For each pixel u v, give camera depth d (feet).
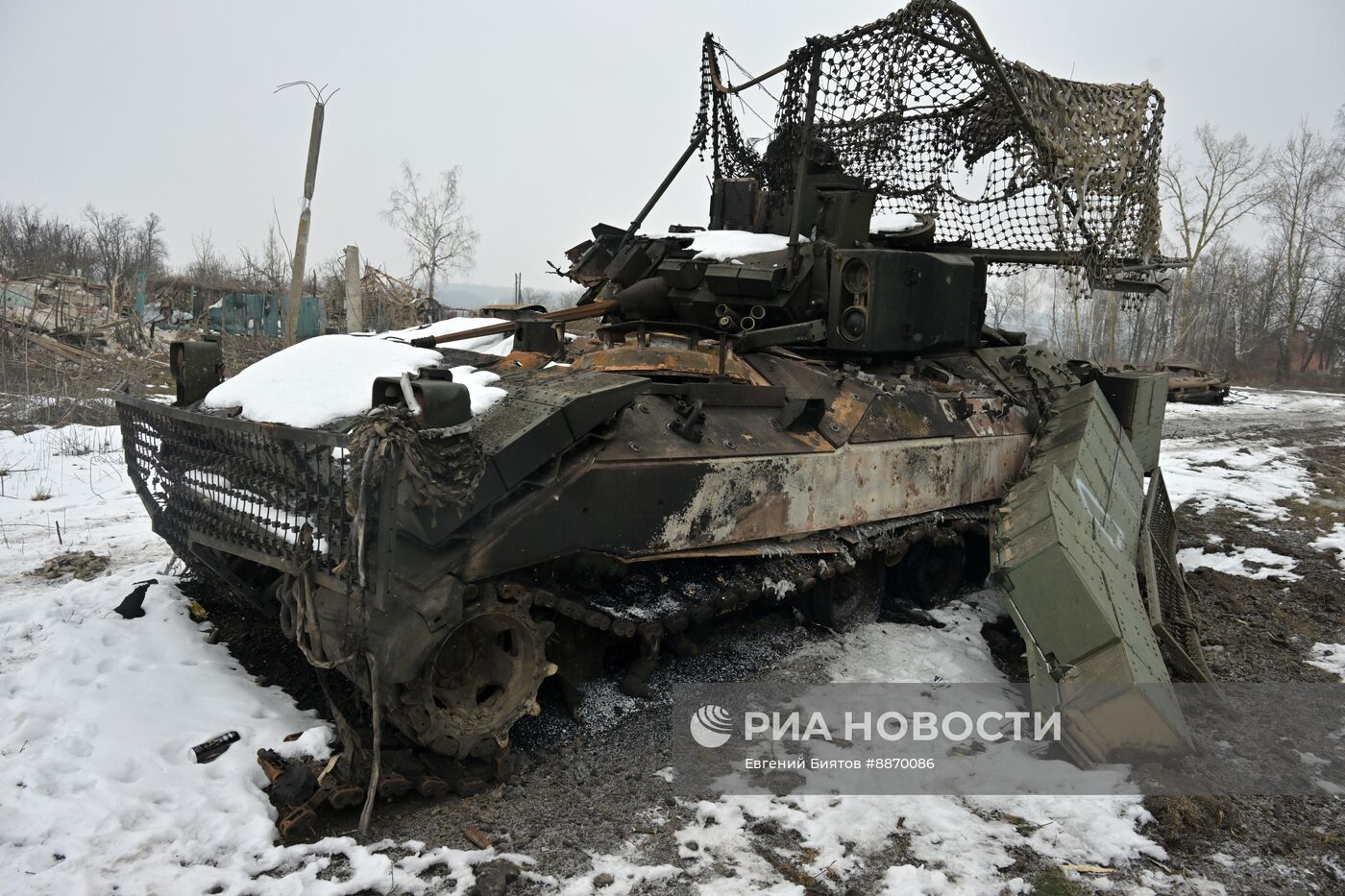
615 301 25.11
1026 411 28.66
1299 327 178.09
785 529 19.72
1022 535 20.15
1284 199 156.56
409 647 13.74
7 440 44.37
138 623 19.77
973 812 15.52
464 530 14.39
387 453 13.01
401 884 12.49
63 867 12.27
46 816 13.24
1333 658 23.67
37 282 80.94
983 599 27.30
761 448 19.01
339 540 14.12
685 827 14.51
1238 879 13.88
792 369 22.40
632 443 16.85
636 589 17.72
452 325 23.89
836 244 25.32
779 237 26.55
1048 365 31.17
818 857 13.88
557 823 14.40
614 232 29.01
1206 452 59.16
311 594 15.07
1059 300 157.69
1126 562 22.17
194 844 12.90
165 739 15.38
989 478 26.55
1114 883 13.61
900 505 22.99
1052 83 25.17
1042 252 27.32
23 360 59.52
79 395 53.57
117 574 24.25
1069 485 21.93
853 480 21.31
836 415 21.62
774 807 15.29
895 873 13.32
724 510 18.29
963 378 27.96
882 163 30.22
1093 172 25.14
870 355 25.14
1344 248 152.15
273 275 82.53
